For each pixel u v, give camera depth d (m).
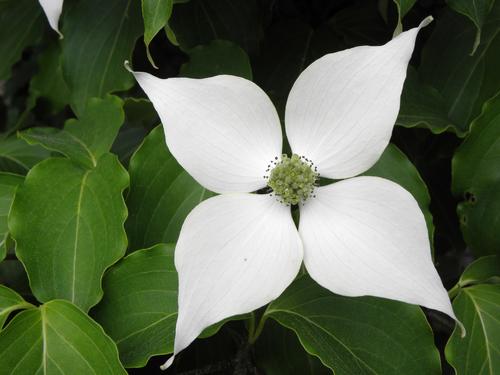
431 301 0.13
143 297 0.16
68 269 0.16
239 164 0.15
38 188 0.17
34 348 0.15
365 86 0.15
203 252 0.14
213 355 0.20
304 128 0.16
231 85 0.15
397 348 0.15
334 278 0.14
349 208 0.15
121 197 0.16
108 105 0.19
